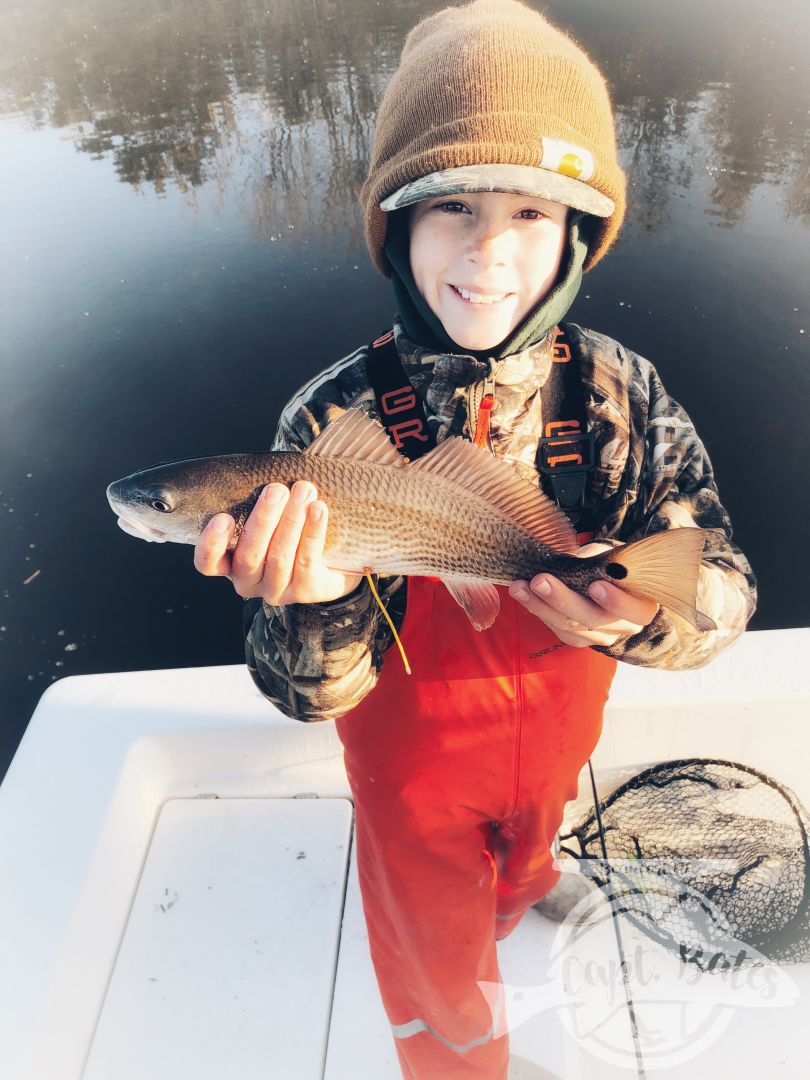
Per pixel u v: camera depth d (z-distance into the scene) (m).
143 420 2.19
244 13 5.65
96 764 1.02
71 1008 0.86
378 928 0.75
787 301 2.36
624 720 1.01
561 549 0.65
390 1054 0.88
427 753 0.69
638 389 0.73
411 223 0.66
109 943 0.94
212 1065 0.87
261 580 0.60
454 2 5.21
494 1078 0.80
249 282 2.74
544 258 0.64
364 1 5.58
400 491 0.63
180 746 1.07
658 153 3.15
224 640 1.75
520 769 0.70
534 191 0.58
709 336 2.27
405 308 0.70
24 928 0.87
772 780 0.97
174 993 0.92
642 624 0.62
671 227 2.72
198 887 1.01
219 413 2.19
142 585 1.87
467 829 0.71
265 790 1.10
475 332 0.65
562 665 0.69
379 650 0.69
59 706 1.09
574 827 0.99
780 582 1.71
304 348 2.41
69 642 1.75
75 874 0.92
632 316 2.36
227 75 4.48
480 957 0.74
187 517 0.64
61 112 4.21
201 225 3.07
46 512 1.98
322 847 1.05
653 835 0.97
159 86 4.40
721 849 0.95
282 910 0.99
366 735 0.71
